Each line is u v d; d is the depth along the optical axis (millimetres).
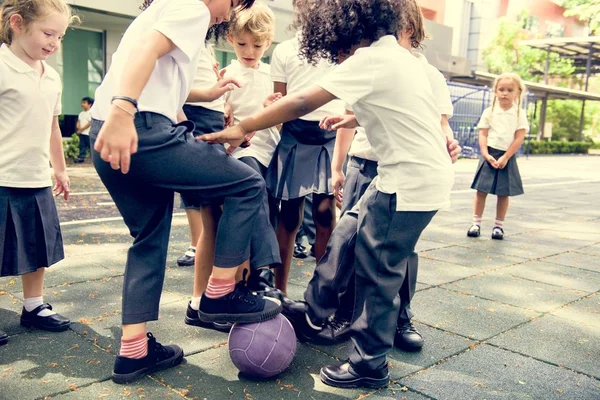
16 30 2625
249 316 2330
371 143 2359
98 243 4695
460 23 32344
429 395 2291
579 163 19719
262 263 2436
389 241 2297
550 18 36812
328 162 3186
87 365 2434
